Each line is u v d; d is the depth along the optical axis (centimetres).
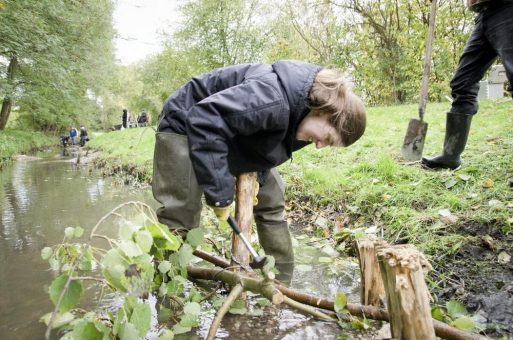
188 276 262
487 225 260
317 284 252
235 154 212
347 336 193
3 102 2028
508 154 373
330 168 446
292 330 200
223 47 1900
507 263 227
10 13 1033
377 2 1456
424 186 338
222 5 1859
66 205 500
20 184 713
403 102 1539
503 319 191
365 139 572
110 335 177
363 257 200
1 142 1467
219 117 189
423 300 158
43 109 2136
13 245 337
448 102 1066
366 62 1488
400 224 292
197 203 245
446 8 1250
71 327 204
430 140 505
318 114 198
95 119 4044
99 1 1459
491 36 286
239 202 224
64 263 202
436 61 1295
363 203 347
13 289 250
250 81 195
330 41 1520
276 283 227
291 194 425
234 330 202
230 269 230
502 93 829
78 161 1197
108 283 179
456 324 182
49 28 1241
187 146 235
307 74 196
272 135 199
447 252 246
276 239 271
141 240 181
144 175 685
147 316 168
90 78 1853
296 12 1599
